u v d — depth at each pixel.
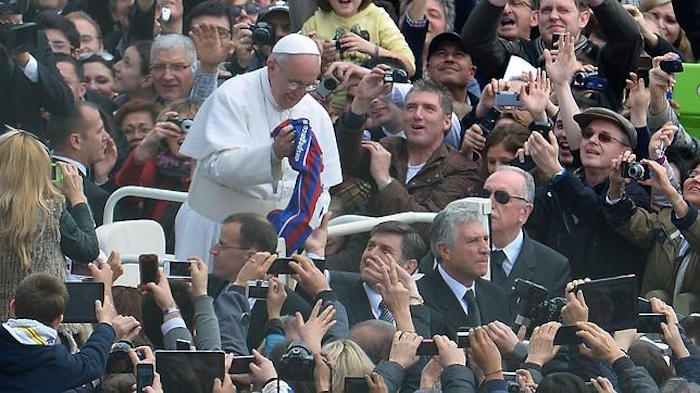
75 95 44.78
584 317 30.86
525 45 43.59
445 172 40.09
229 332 30.48
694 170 38.09
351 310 33.59
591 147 38.62
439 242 33.56
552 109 41.00
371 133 41.41
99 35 49.00
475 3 47.41
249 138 36.22
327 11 43.75
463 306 33.44
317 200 35.16
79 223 31.38
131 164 41.78
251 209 36.19
